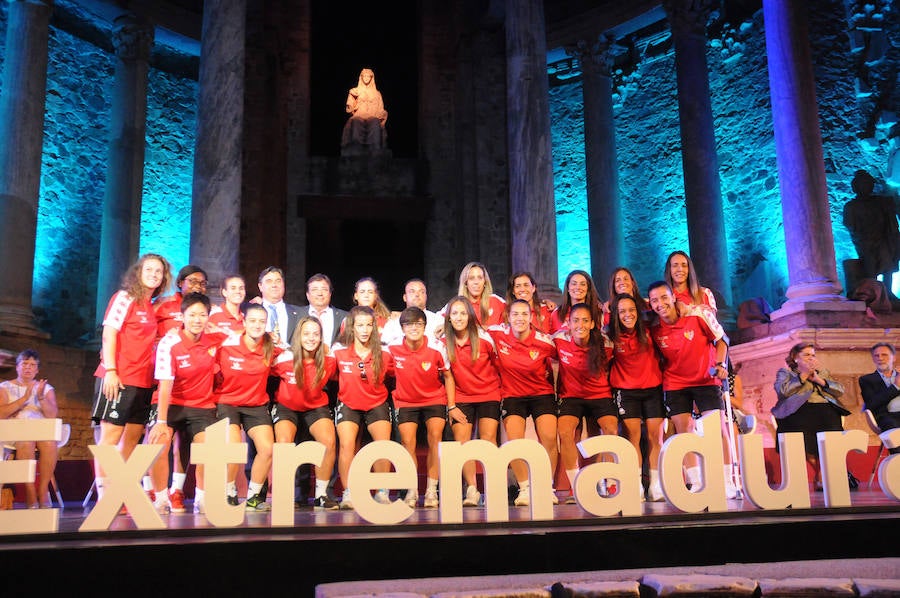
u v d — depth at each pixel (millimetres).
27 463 3652
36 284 12547
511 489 6227
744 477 4242
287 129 15469
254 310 5180
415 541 3580
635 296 5879
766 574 3514
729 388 5980
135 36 13875
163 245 14398
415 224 15820
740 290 13398
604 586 3205
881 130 12594
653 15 14461
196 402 5160
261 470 5281
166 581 3367
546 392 5598
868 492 6336
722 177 13938
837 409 7199
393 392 5602
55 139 13125
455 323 5449
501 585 3371
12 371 10156
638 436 5559
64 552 3297
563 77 15906
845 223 11891
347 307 15766
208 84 9828
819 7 12977
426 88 16125
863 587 3170
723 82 14180
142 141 13719
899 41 12703
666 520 4012
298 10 16078
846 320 10164
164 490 5074
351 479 3895
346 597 3111
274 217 14812
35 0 11867
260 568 3455
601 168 14359
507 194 15094
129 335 5113
